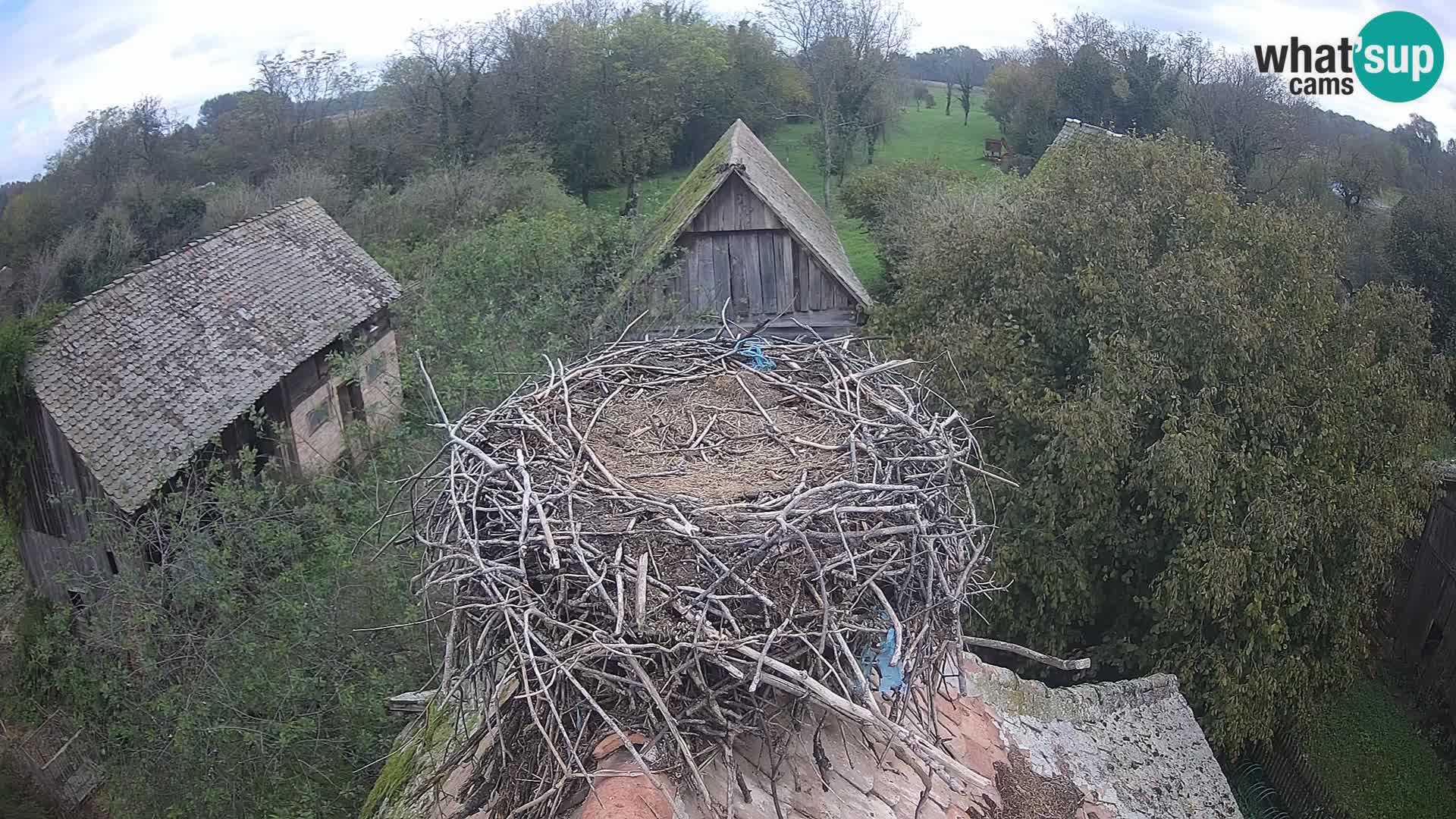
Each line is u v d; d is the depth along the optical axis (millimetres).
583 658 2984
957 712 5223
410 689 9445
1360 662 12227
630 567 3133
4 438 11688
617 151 31391
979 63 52969
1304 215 9992
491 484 3664
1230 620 8734
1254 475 8492
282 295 15258
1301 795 10258
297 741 9188
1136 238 9266
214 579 9953
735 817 3312
